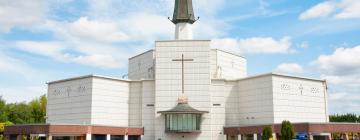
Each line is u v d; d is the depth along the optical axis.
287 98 77.75
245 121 80.81
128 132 78.19
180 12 86.19
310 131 64.88
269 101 76.56
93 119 77.50
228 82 83.62
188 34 85.75
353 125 69.25
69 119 81.69
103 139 74.75
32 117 123.50
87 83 79.75
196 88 79.31
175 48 80.88
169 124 76.31
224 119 80.75
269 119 75.94
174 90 79.31
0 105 117.25
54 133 66.62
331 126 66.88
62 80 84.75
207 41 80.94
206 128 77.75
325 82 84.19
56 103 85.50
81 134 70.25
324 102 83.50
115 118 81.19
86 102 79.00
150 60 93.12
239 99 82.88
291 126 61.22
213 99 81.44
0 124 94.62
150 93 82.00
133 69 100.56
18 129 70.44
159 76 80.06
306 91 80.94
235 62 96.50
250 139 75.50
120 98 82.81
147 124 80.75
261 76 79.00
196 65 80.06
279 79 77.62
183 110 75.06
